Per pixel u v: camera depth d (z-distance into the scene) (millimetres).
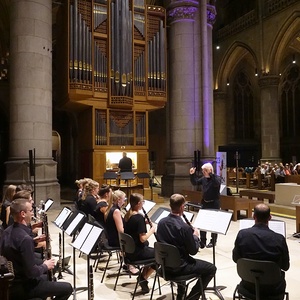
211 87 15156
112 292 4711
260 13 24719
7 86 18172
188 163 14375
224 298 4445
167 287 4875
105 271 5172
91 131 12867
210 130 14781
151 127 29734
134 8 13500
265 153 24469
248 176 18938
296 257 6207
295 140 30172
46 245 4348
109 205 5352
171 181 14531
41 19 11422
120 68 12922
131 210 4605
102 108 12898
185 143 14523
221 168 14492
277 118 24344
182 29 14688
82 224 4816
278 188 10852
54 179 11633
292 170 18562
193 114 14633
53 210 11211
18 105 11125
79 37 12273
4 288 2658
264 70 24656
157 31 14047
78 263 6043
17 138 11102
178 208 3971
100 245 5184
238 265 3191
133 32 13352
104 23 12891
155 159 29609
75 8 12227
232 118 31672
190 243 3807
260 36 24750
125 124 13344
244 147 14711
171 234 3859
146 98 13609
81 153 14062
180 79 14680
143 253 4445
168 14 15109
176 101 14766
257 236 3312
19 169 10961
